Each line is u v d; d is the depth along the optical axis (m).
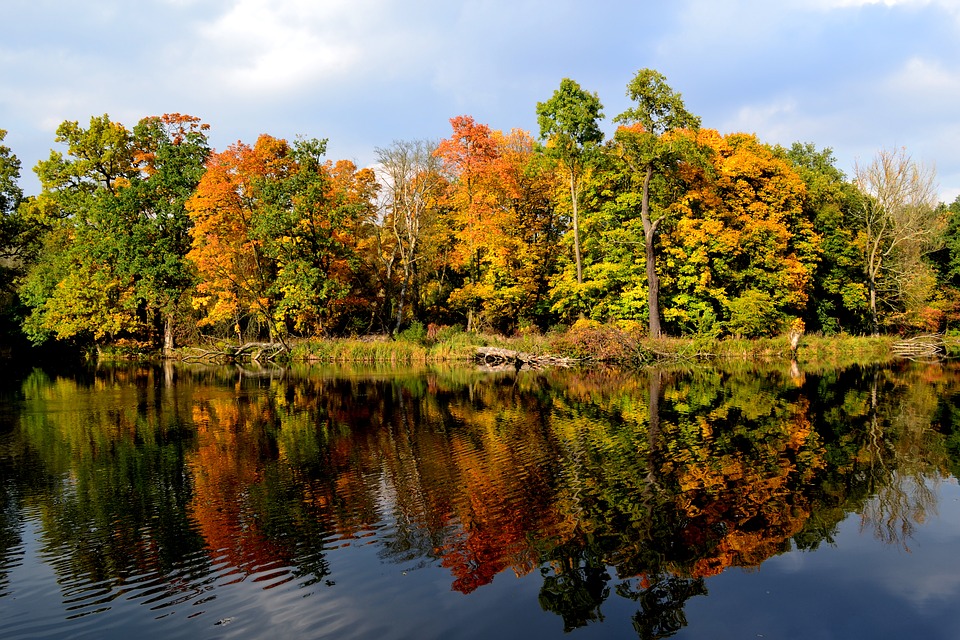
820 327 42.47
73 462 12.38
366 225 45.16
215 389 23.80
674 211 35.41
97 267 40.84
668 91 32.12
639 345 32.53
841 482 10.37
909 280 42.78
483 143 38.38
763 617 6.09
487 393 21.61
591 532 8.30
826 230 42.38
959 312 49.12
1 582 7.11
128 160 41.59
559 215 44.50
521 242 39.47
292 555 7.73
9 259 51.16
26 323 40.84
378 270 44.38
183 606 6.46
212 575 7.20
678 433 14.24
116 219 37.88
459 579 6.99
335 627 5.98
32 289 41.78
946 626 5.89
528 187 43.59
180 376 29.34
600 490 10.01
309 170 36.22
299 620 6.13
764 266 37.03
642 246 35.78
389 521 8.81
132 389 24.08
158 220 38.06
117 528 8.73
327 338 39.41
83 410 18.83
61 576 7.24
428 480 10.70
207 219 36.44
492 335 36.81
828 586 6.73
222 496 10.05
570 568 7.27
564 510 9.11
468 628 5.92
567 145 34.56
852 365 30.56
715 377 25.48
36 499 10.06
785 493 9.81
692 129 32.53
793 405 18.00
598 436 13.99
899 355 36.81
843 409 17.22
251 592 6.75
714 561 7.39
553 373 28.58
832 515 8.86
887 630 5.83
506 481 10.59
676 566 7.27
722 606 6.31
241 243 37.88
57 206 41.22
